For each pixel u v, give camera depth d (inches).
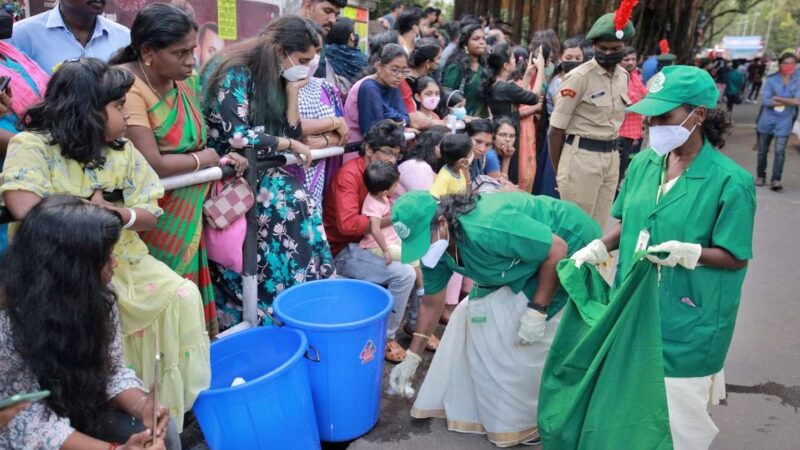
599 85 171.5
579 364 90.7
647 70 369.4
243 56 108.3
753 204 82.1
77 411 62.4
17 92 84.9
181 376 83.7
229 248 104.7
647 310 83.0
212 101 106.9
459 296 167.6
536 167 231.5
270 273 114.8
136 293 80.7
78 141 71.1
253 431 85.9
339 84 176.4
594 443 86.0
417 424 112.5
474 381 106.8
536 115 251.1
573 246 102.0
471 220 95.9
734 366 142.4
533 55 265.4
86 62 72.2
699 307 85.0
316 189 128.1
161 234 93.7
